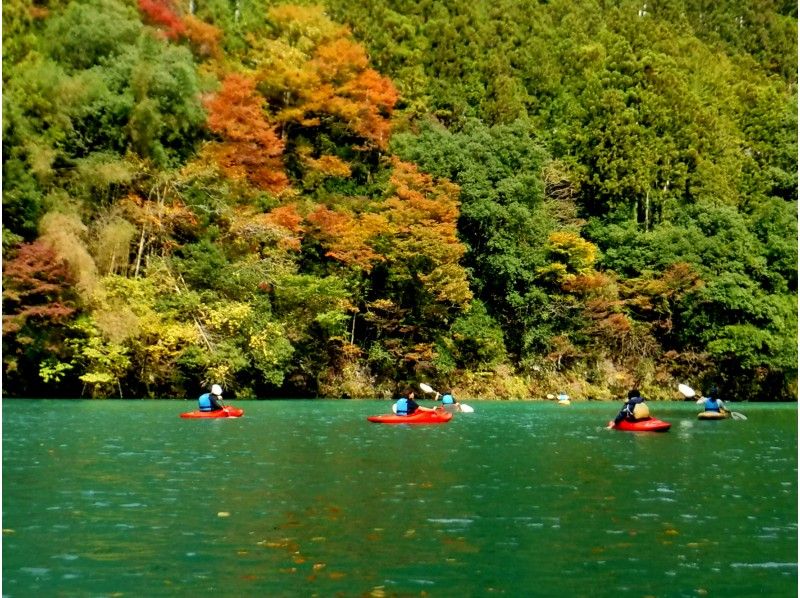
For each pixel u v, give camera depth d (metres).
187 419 22.61
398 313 39.38
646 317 45.03
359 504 10.07
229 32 48.59
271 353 34.12
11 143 31.55
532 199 43.88
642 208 51.50
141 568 7.20
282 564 7.34
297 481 11.88
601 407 33.22
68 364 30.58
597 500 10.54
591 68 55.97
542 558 7.62
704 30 71.50
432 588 6.68
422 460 14.41
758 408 35.16
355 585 6.73
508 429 21.20
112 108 34.06
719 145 53.09
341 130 46.53
